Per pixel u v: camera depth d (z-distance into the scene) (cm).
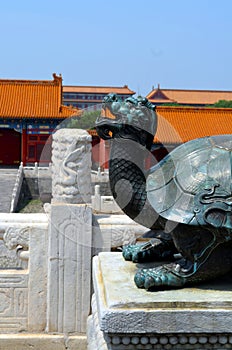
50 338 458
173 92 7688
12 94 3894
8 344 455
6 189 2908
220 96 7700
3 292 464
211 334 293
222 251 317
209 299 296
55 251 458
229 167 319
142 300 293
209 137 365
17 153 4175
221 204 303
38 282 466
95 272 377
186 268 321
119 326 287
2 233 467
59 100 3834
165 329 288
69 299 461
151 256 384
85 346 458
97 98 7475
